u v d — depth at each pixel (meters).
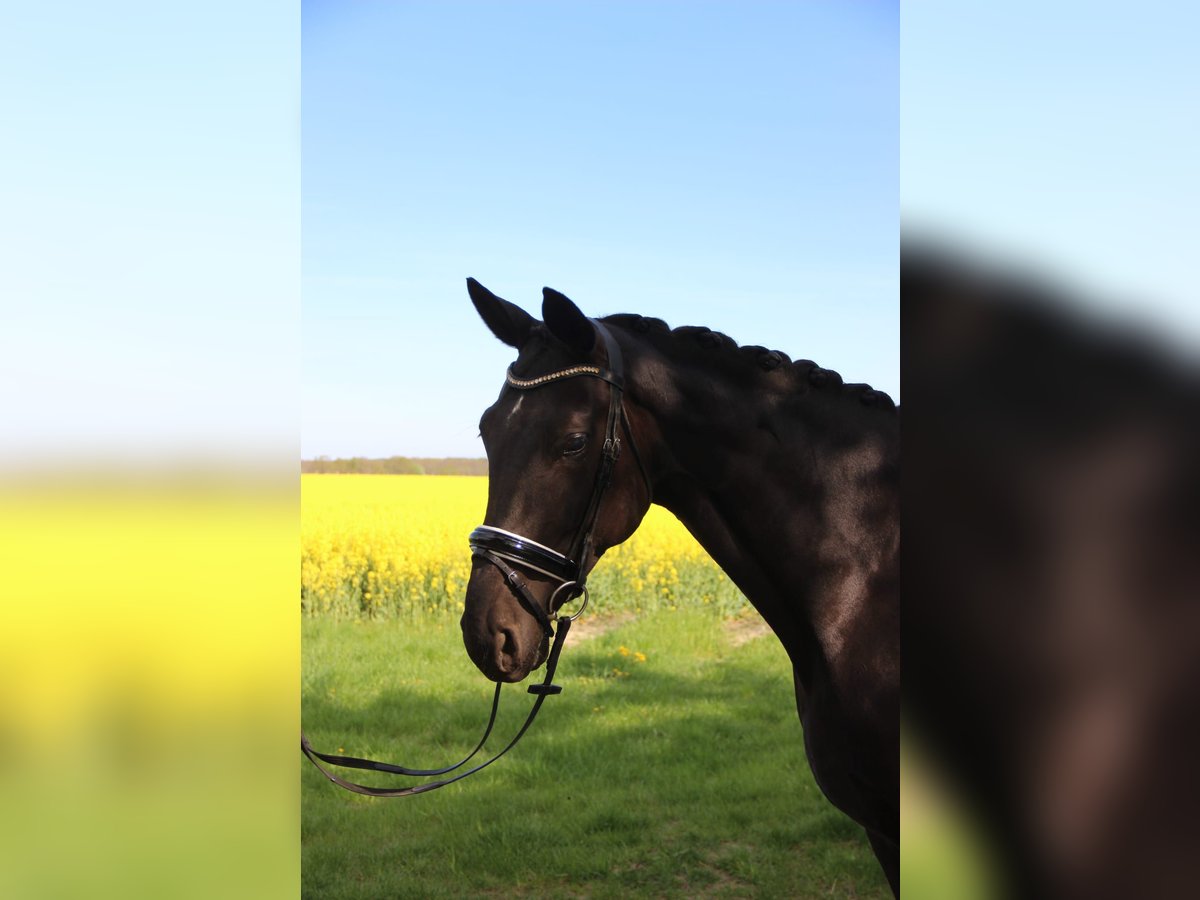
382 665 5.89
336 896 2.91
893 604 1.66
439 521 9.71
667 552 7.98
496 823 3.44
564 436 1.64
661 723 4.71
